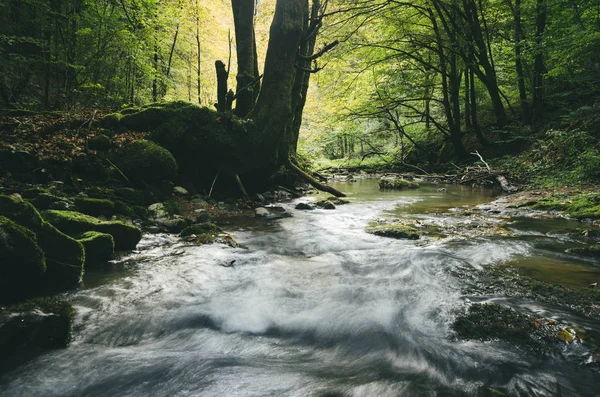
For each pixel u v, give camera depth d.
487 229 6.99
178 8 15.09
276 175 11.82
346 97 21.33
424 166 21.72
